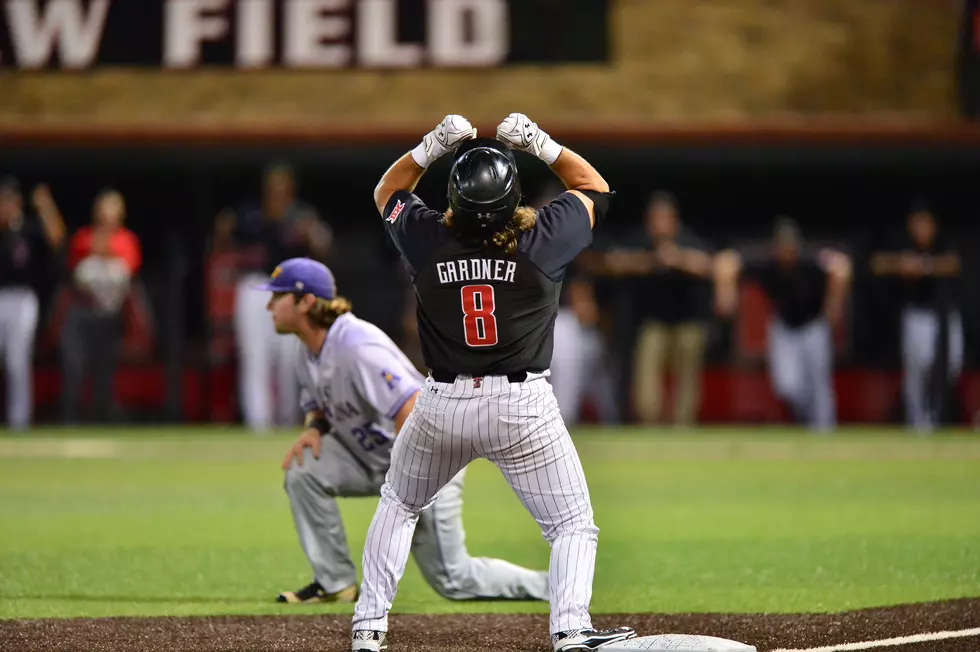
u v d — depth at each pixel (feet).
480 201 50.24
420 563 66.54
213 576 76.13
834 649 55.26
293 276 63.62
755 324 222.07
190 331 223.51
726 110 219.82
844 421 220.02
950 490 122.83
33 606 66.18
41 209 192.44
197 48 220.02
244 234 177.88
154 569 78.43
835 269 195.62
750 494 119.55
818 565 79.46
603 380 207.82
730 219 230.07
